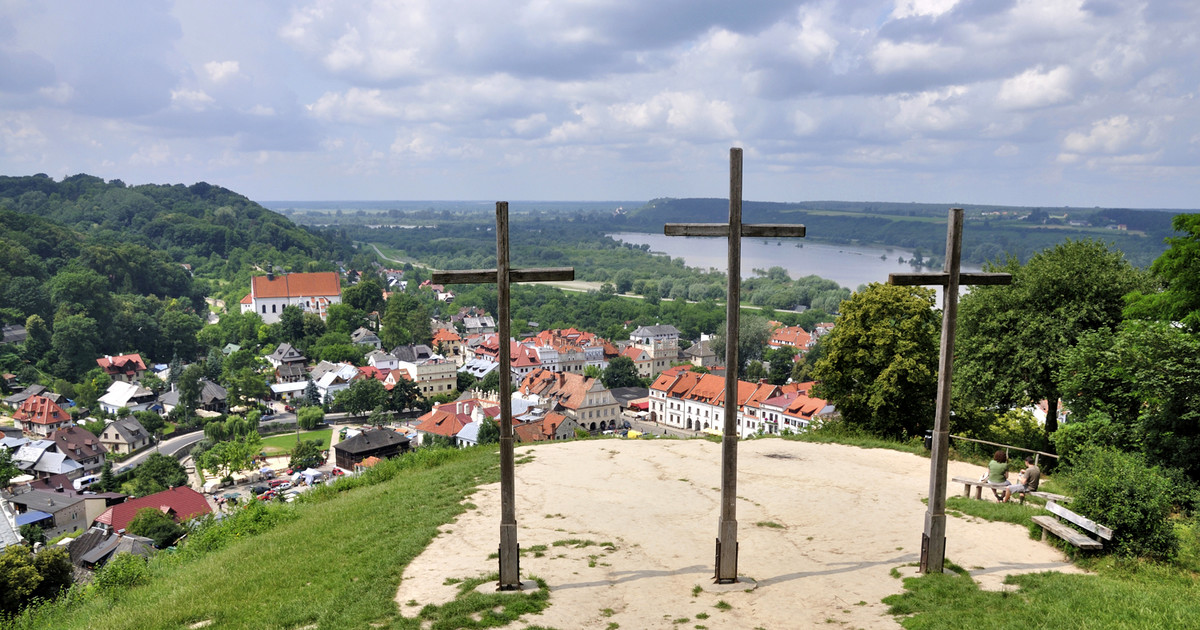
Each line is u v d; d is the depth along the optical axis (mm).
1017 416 38750
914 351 34375
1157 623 11758
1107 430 26203
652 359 187125
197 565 19328
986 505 18875
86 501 79500
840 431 36125
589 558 16156
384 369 169625
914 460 26609
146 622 14422
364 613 13406
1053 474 26969
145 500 69250
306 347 189375
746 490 22000
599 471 24719
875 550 16344
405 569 15688
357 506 22031
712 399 121375
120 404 141625
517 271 13914
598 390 133000
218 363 166000
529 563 15836
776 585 14398
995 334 34406
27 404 122750
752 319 187250
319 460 107000
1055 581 13758
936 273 14438
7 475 90625
